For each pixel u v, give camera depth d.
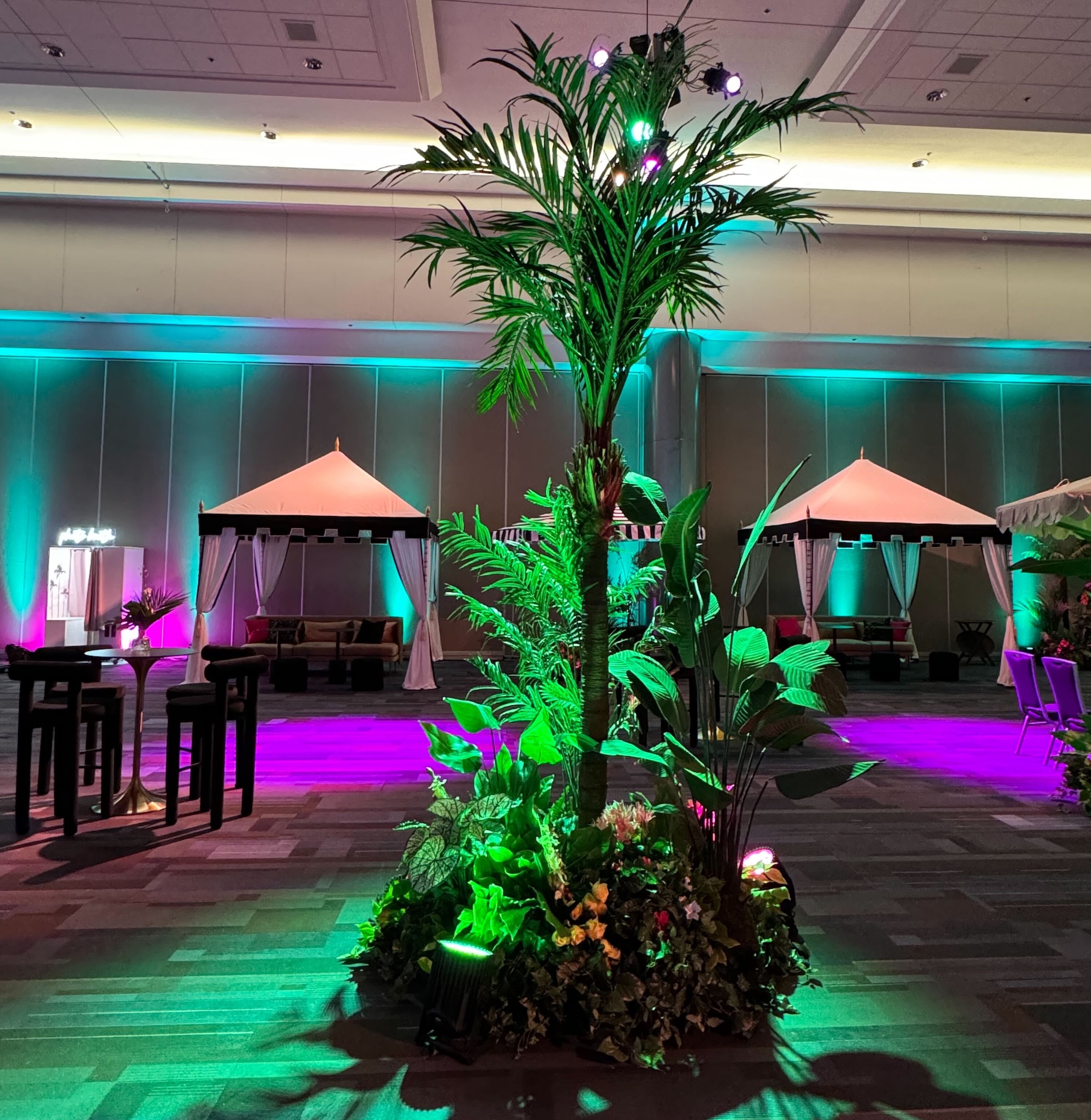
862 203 11.89
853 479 11.02
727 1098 1.87
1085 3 6.74
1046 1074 1.96
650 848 2.40
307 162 11.29
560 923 2.10
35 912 2.95
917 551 13.58
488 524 13.83
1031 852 3.73
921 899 3.14
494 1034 2.07
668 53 2.28
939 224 12.30
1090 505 7.75
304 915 2.92
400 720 7.53
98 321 12.55
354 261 12.45
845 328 12.95
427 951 2.29
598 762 2.42
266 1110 1.81
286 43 7.43
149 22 7.12
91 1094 1.87
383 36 7.31
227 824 4.12
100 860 3.53
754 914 2.31
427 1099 1.85
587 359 2.42
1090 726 4.45
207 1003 2.29
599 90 2.37
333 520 9.66
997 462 14.64
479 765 2.58
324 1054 2.04
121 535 13.29
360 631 12.56
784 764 5.68
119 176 11.18
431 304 12.52
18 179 11.40
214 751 4.02
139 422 13.41
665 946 2.11
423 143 10.64
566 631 2.62
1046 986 2.42
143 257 12.20
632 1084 1.91
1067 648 11.28
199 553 13.32
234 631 13.33
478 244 2.39
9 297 12.04
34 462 13.20
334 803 4.55
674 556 2.23
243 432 13.61
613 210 2.32
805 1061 2.02
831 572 13.79
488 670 2.68
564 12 7.52
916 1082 1.93
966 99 8.20
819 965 2.55
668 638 2.31
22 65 7.80
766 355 13.59
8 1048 2.06
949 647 14.41
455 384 13.92
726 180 11.52
